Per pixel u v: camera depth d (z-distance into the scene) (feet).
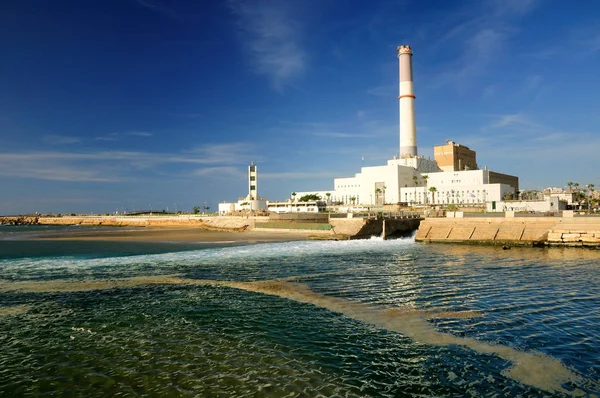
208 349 69.72
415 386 56.13
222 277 138.92
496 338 74.13
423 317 87.61
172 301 103.65
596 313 89.20
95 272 151.53
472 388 55.52
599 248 212.84
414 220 346.33
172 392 54.70
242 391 54.75
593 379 57.77
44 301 104.42
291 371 60.90
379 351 68.44
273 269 155.94
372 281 128.88
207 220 541.75
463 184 624.18
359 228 315.78
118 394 54.49
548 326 80.59
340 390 55.01
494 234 249.34
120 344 72.64
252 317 88.69
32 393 55.11
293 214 440.86
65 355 67.92
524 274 138.41
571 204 585.22
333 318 87.56
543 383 56.65
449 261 173.78
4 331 80.48
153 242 290.97
